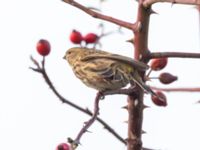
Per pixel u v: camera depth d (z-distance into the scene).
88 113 9.24
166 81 9.97
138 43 9.40
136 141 9.32
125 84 10.89
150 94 9.30
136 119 9.35
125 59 9.43
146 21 9.36
